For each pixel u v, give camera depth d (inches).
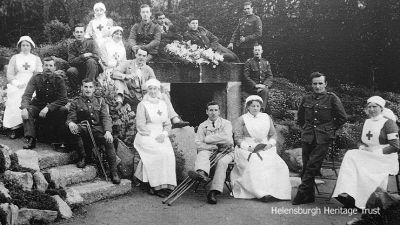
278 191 253.1
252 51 407.5
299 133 350.3
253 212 227.9
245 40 393.7
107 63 316.2
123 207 231.1
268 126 268.5
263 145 261.0
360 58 516.7
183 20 470.3
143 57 305.7
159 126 268.8
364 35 513.0
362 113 419.8
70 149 261.6
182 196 256.4
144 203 239.3
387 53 513.3
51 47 392.2
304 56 515.2
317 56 514.9
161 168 253.0
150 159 254.8
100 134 252.4
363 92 480.7
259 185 250.2
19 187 211.5
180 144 286.2
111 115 287.4
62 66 342.6
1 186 203.5
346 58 516.7
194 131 308.5
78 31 317.4
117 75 298.2
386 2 503.8
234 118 382.6
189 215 221.5
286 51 513.7
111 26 349.1
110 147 249.3
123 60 315.6
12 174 212.8
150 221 211.2
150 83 269.0
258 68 366.6
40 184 216.7
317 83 245.0
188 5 503.8
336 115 243.0
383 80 514.6
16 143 268.7
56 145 261.0
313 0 507.8
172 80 350.6
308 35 513.3
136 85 302.8
